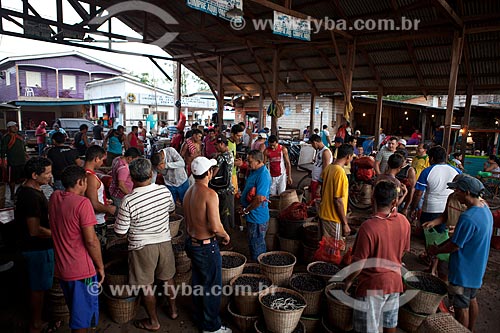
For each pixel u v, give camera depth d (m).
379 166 6.27
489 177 9.17
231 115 25.61
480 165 10.31
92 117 23.08
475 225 2.67
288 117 17.08
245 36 10.10
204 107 22.78
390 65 10.30
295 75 12.82
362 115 18.20
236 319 3.13
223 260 3.74
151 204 2.95
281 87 13.95
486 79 9.37
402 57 9.84
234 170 5.96
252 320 3.07
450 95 7.51
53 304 3.15
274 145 6.00
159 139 13.47
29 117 24.27
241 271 3.55
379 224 2.39
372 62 10.49
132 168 2.90
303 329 2.98
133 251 2.96
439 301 2.96
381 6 7.92
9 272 3.75
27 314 3.36
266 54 11.95
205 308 2.99
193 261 2.97
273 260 3.72
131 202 2.88
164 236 3.08
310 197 6.32
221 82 12.83
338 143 7.64
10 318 3.29
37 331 3.00
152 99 21.02
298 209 4.62
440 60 9.34
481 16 7.09
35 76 24.00
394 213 2.49
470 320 3.00
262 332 2.93
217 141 4.88
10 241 3.76
